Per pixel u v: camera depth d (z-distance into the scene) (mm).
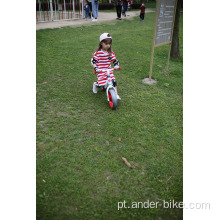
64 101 3967
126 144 2980
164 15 4703
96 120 3471
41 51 6578
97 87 4332
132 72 5438
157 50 7629
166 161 2750
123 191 2320
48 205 2135
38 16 14055
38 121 3371
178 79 5258
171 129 3373
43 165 2580
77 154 2768
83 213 2078
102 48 3783
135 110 3818
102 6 21531
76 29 10094
